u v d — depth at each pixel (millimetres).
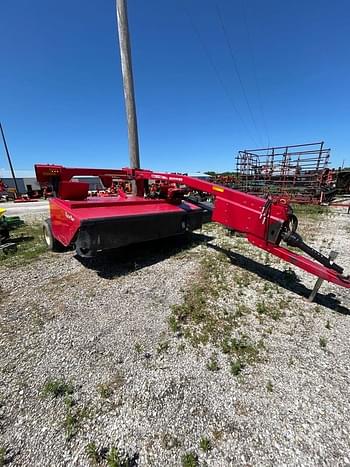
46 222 4504
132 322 2471
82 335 2283
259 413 1586
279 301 2887
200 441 1429
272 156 12797
